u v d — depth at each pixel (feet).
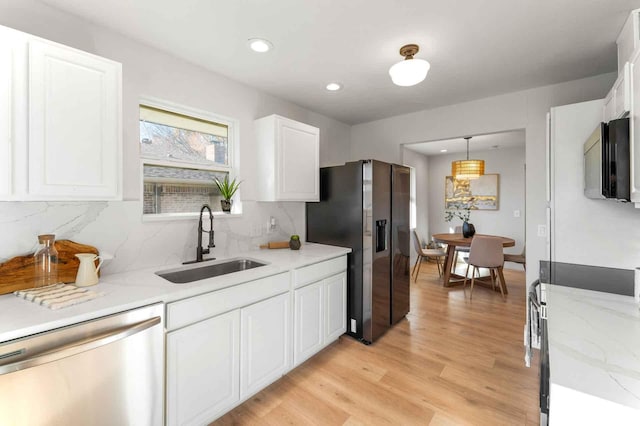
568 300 4.81
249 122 9.02
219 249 8.21
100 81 4.97
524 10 5.53
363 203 9.05
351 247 9.32
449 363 7.83
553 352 3.11
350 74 8.29
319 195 10.11
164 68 7.09
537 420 5.76
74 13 5.64
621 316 4.12
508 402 6.30
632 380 2.58
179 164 7.56
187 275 7.00
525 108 9.43
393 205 10.06
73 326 3.96
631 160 4.38
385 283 9.64
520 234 19.35
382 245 9.47
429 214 22.84
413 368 7.60
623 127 4.49
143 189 6.93
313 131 9.71
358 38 6.51
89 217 5.86
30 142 4.28
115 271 6.26
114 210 6.23
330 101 10.40
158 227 6.98
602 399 2.35
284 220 10.01
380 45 6.80
